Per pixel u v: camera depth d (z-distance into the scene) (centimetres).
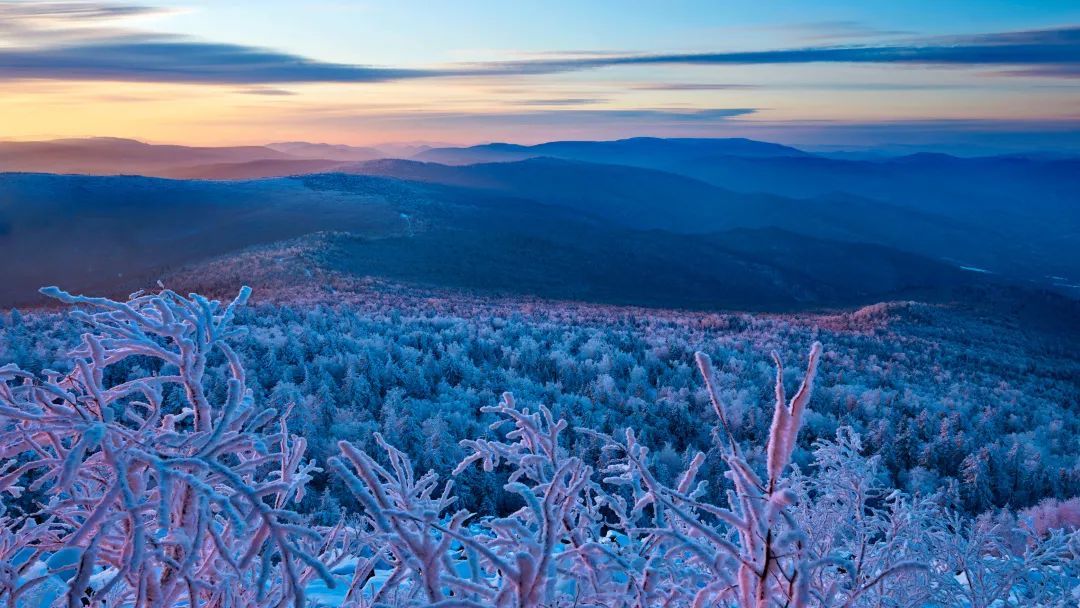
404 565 142
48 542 151
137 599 115
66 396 137
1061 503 771
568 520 159
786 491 116
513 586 129
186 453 138
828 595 152
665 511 163
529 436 180
